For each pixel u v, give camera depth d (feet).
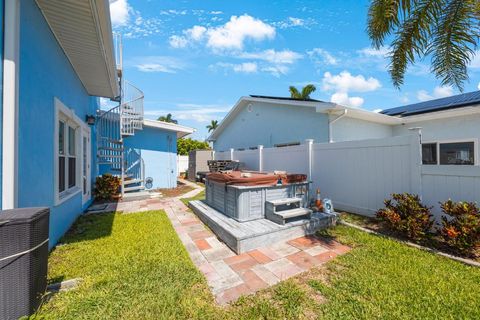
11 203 7.49
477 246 9.23
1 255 5.55
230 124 45.62
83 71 17.30
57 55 12.90
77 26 11.82
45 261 6.70
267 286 7.82
